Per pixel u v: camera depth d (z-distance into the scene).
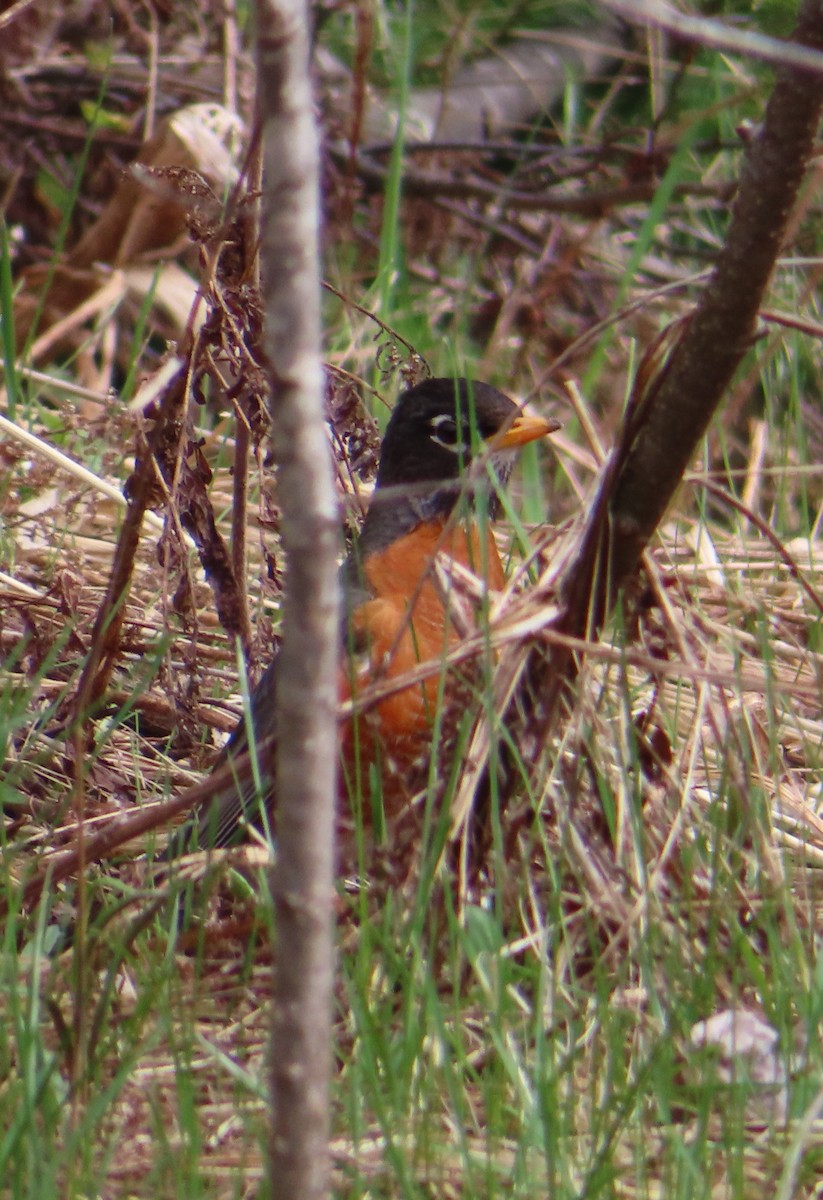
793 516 11.57
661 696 6.89
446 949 6.18
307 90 3.83
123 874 7.16
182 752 8.58
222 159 12.94
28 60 14.12
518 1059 5.41
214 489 10.73
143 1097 5.37
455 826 6.24
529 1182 4.78
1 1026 5.32
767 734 7.67
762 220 5.98
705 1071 5.06
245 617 8.30
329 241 13.73
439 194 14.52
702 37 4.23
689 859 6.15
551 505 12.00
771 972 5.93
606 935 6.48
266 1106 5.19
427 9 14.71
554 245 14.61
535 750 6.46
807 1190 5.08
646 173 13.55
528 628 6.34
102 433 8.77
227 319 7.74
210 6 14.33
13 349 10.41
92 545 9.95
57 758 8.09
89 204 14.37
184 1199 4.73
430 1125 4.99
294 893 3.90
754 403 12.44
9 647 8.88
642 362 6.50
